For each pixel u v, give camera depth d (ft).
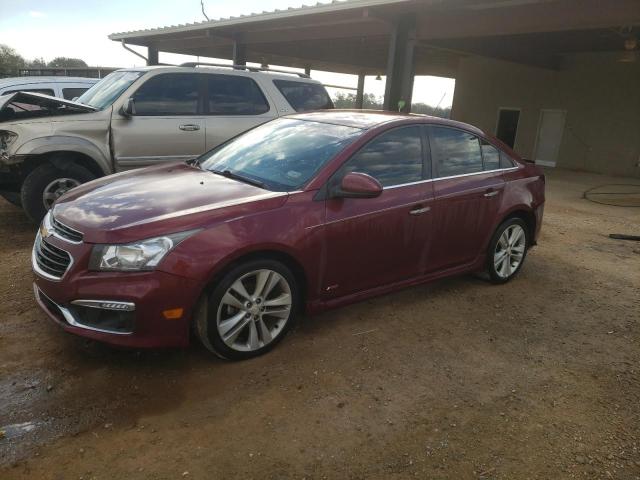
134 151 21.17
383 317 14.06
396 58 39.96
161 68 22.03
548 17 32.45
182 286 10.02
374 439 9.20
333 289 12.50
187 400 9.95
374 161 13.12
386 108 40.75
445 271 15.11
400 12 37.99
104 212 10.82
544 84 59.16
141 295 9.79
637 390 11.36
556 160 59.26
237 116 23.53
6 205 25.23
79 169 20.34
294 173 12.51
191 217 10.44
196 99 22.58
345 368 11.38
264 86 24.39
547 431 9.77
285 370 11.14
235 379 10.71
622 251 22.45
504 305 15.46
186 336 10.43
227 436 9.03
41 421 9.14
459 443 9.27
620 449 9.37
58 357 11.16
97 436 8.86
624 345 13.46
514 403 10.57
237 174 13.33
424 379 11.19
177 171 14.10
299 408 9.91
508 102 62.85
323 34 46.34
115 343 10.00
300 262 11.54
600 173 55.42
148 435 8.95
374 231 12.74
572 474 8.69
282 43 55.21
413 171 13.84
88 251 9.99
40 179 19.72
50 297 10.48
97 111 20.52
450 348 12.63
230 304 10.83
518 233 17.07
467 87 66.74
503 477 8.53
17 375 10.43
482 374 11.58
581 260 20.67
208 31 51.88
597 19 30.66
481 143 15.98
